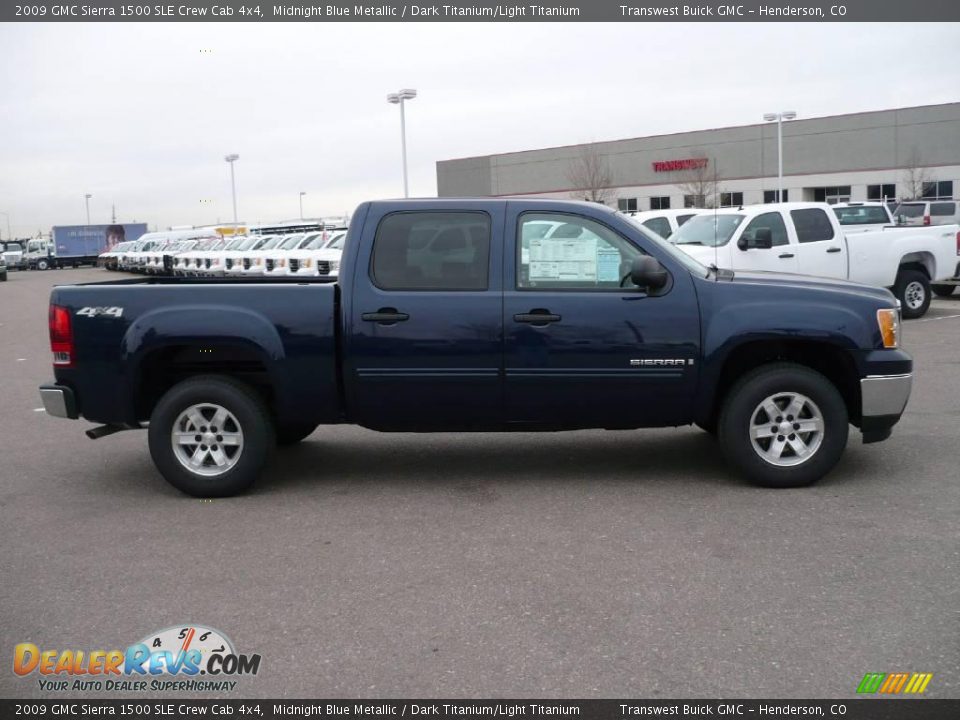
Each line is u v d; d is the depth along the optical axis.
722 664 3.74
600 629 4.08
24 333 18.70
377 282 6.17
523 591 4.52
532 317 6.07
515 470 6.86
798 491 6.09
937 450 7.01
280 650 3.97
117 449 7.98
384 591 4.58
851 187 49.69
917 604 4.24
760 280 6.26
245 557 5.12
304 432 7.63
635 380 6.09
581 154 56.34
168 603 4.50
